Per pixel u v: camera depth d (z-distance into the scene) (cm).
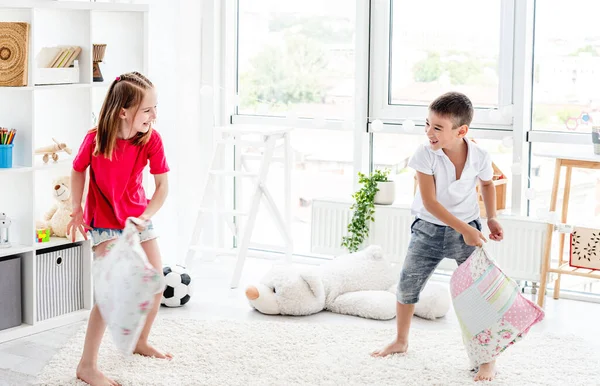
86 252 385
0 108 362
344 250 459
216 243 498
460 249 314
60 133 389
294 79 488
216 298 414
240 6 498
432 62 452
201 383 298
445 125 302
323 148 482
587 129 423
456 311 306
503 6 429
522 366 317
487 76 440
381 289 408
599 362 323
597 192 422
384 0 455
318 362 319
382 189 443
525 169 434
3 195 366
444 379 303
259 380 301
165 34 464
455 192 312
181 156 471
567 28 421
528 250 416
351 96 475
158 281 275
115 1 449
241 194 505
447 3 446
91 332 297
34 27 357
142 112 305
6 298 354
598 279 414
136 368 311
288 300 385
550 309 405
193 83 477
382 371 310
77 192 313
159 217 471
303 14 481
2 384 300
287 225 466
